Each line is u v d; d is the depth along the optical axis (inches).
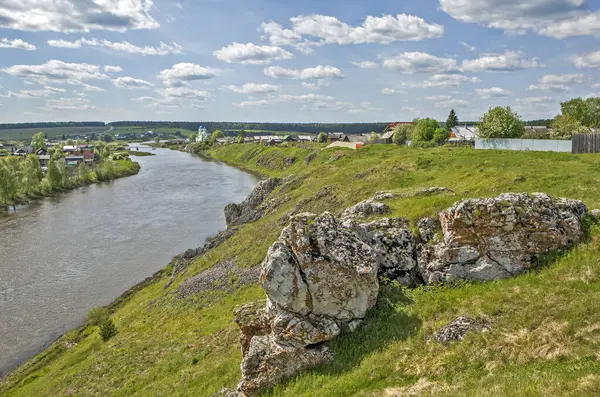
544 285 592.4
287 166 5216.5
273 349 591.8
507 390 418.0
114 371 1016.2
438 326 573.3
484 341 515.2
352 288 631.2
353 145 4699.8
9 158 4862.2
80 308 1700.3
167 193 4170.8
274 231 1814.7
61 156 7647.6
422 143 3152.1
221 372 809.5
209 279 1579.7
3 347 1430.9
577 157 1503.4
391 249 745.0
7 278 2001.7
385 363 537.3
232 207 2935.5
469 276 684.7
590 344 459.2
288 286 612.1
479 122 2923.2
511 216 670.5
